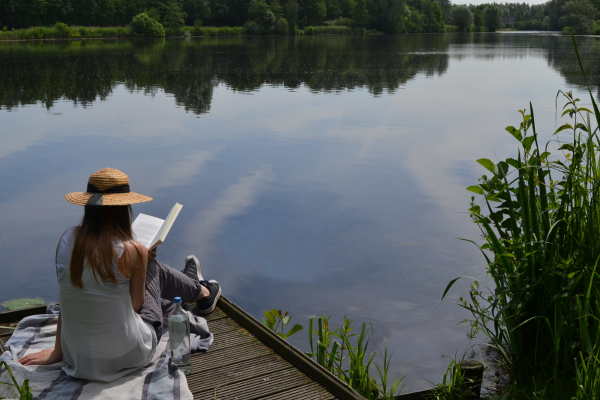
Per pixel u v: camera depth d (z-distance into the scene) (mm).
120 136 9336
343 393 2377
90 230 2172
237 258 4691
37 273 4398
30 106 12492
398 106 12914
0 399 2137
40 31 46156
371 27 71000
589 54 30531
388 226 5441
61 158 7781
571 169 3230
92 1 53656
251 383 2514
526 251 3145
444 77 19547
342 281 4336
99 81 17203
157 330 2604
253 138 9320
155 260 2766
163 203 6000
